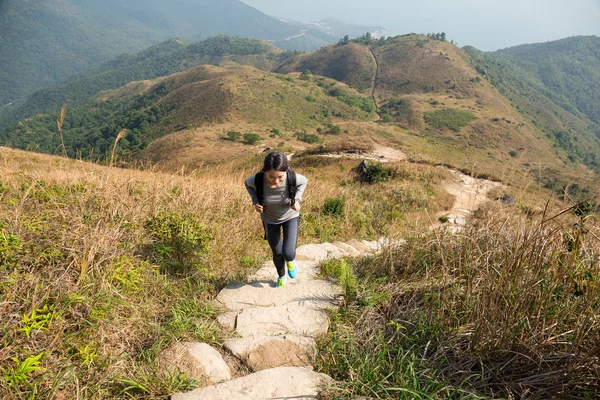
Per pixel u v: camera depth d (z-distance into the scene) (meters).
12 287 2.48
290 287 3.65
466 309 2.83
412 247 4.01
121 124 140.00
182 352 2.51
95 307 2.62
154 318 2.95
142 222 4.42
